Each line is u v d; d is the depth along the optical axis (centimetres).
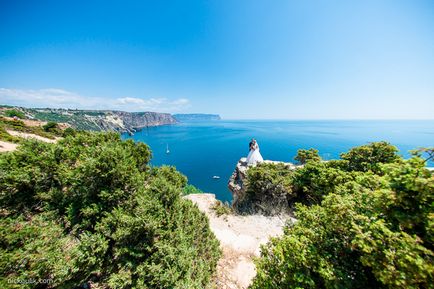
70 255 607
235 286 835
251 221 1487
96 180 781
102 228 672
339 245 498
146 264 636
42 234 655
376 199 447
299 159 2628
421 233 395
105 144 937
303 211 719
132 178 832
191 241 786
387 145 1517
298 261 503
